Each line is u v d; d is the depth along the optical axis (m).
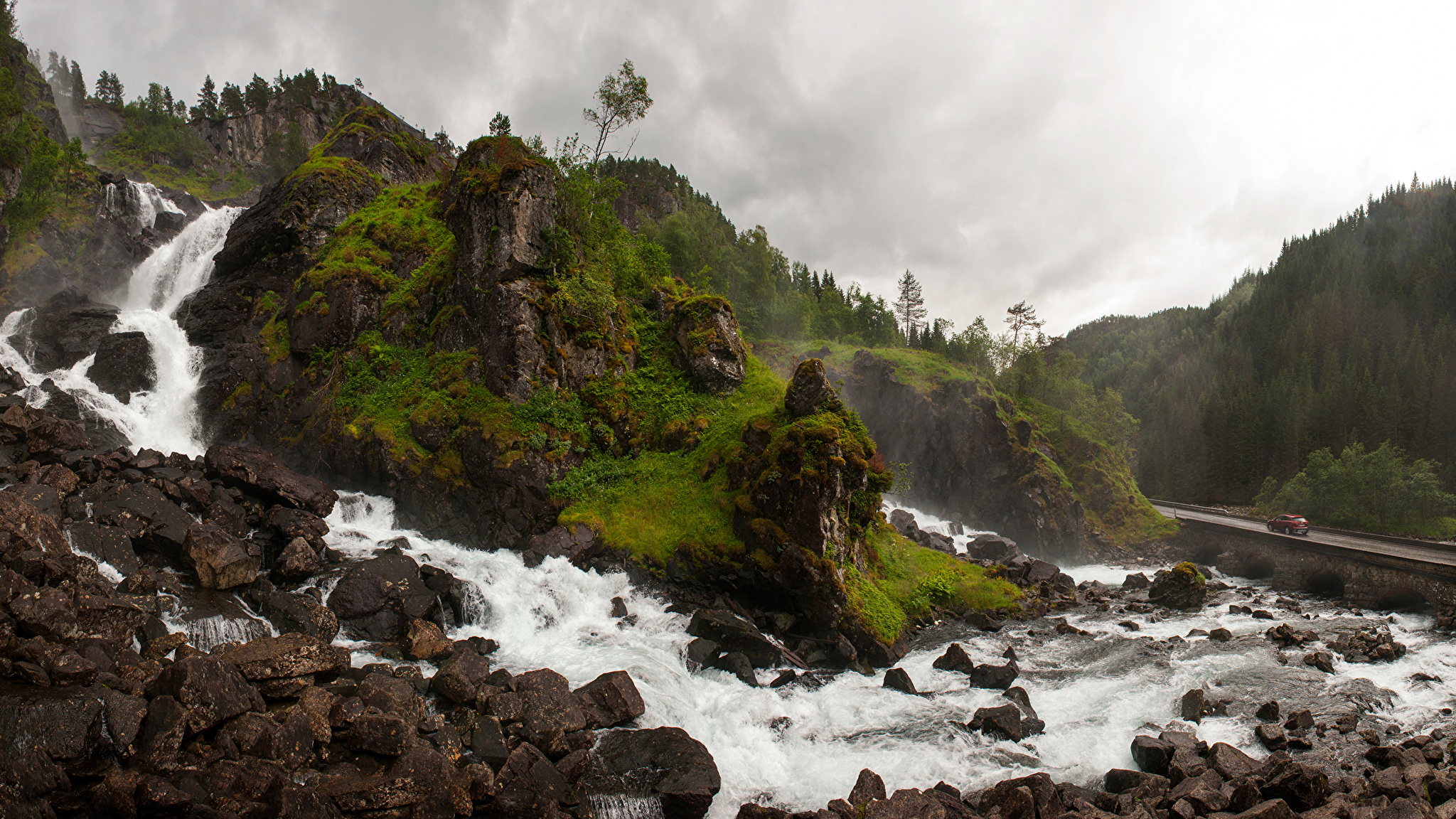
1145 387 193.38
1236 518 85.38
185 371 50.41
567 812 17.39
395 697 19.31
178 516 27.97
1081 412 96.12
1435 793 18.61
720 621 29.14
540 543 34.09
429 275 47.22
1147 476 136.75
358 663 23.06
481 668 22.69
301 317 47.88
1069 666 30.47
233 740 15.92
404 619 26.02
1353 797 18.80
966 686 27.75
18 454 32.84
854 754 22.02
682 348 44.88
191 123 136.50
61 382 45.81
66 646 18.09
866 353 79.81
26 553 20.27
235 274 56.94
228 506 31.30
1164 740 21.73
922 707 25.67
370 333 46.56
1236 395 136.50
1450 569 42.19
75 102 130.25
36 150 65.19
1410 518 88.81
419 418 40.25
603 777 18.77
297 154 122.88
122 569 24.33
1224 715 24.92
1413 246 196.75
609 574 33.91
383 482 39.66
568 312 42.16
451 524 37.38
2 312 54.69
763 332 92.19
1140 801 18.34
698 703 24.48
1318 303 168.25
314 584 27.94
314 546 29.95
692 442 40.72
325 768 16.83
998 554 53.25
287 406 46.84
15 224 60.50
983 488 70.56
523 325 40.44
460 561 32.22
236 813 13.76
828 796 19.72
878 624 32.38
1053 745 22.92
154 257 66.38
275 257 55.53
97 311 52.06
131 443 43.09
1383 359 128.00
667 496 37.72
